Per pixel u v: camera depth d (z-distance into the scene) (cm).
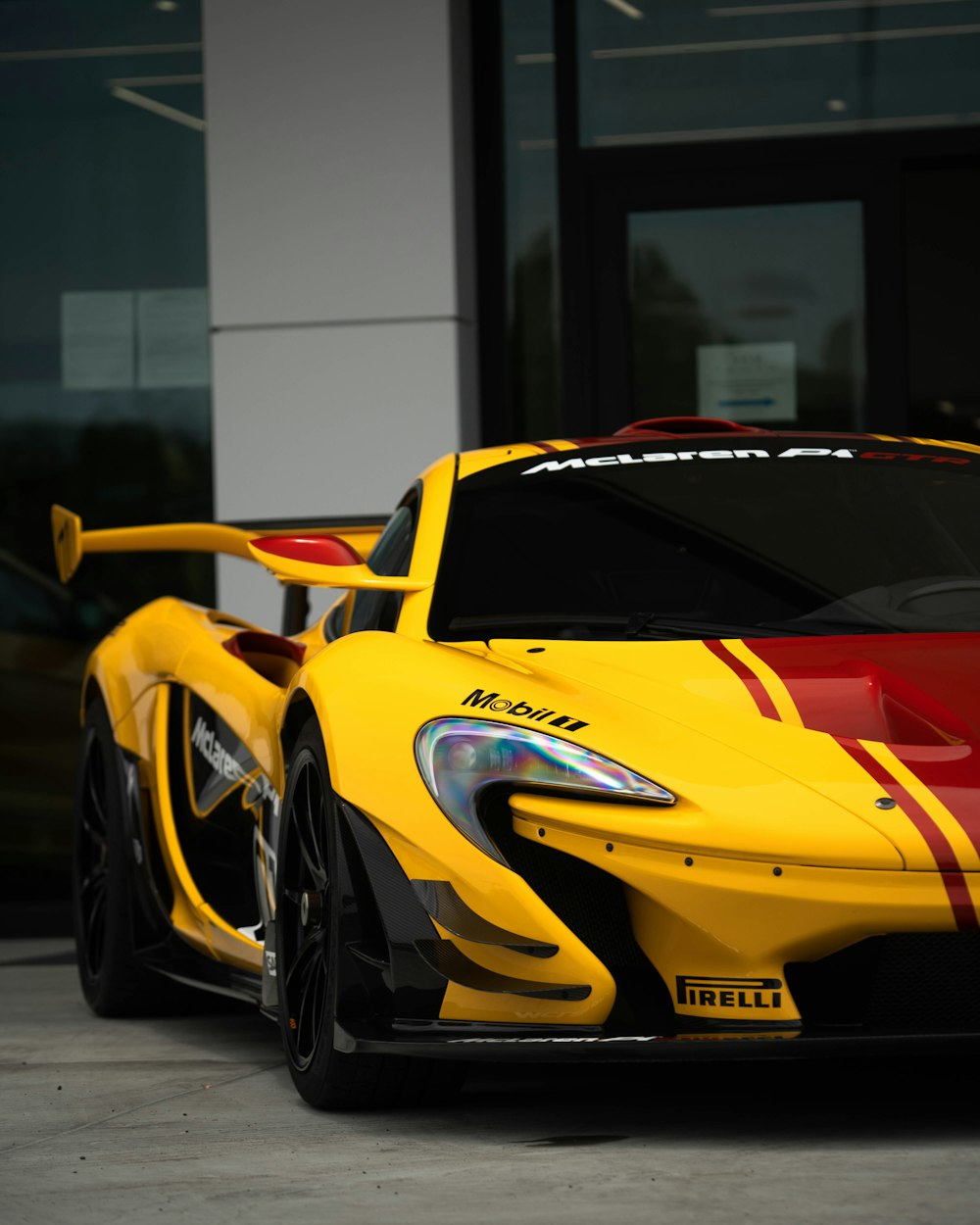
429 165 859
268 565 446
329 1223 303
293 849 436
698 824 350
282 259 866
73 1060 509
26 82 915
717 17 909
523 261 919
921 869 341
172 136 908
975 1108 386
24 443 909
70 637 896
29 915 875
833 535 474
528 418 919
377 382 862
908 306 914
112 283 909
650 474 505
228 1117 407
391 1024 378
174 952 562
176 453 902
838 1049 344
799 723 372
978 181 909
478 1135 372
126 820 589
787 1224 290
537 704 385
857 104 902
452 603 457
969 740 367
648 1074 440
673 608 452
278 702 482
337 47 862
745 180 909
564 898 364
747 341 909
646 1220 296
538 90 916
